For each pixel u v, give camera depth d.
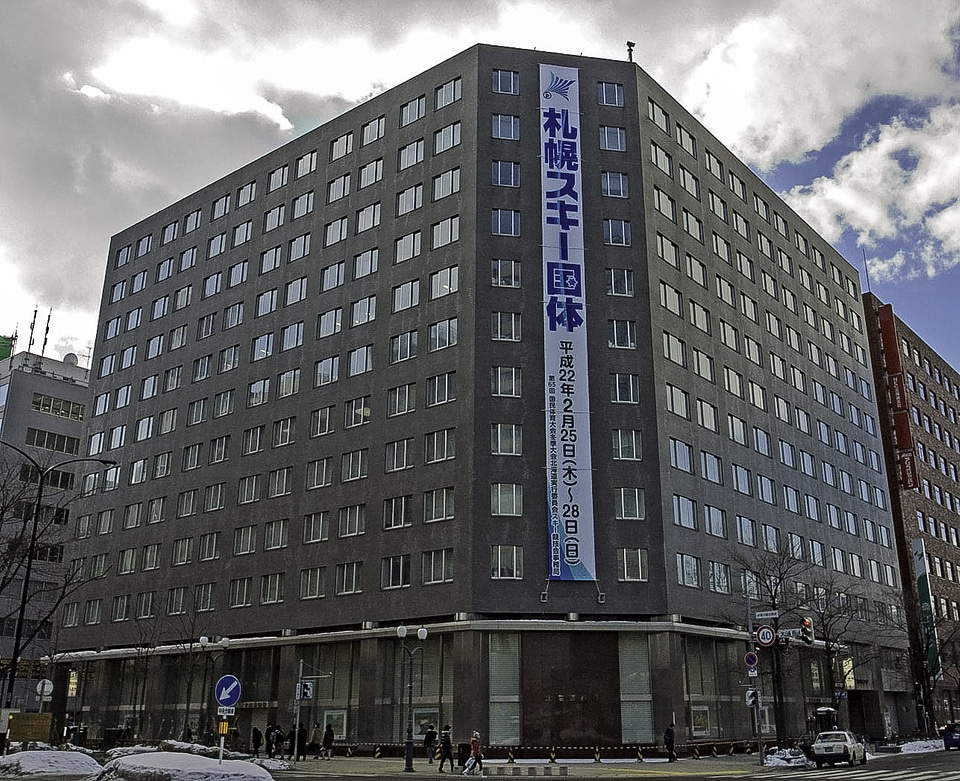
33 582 82.31
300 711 55.97
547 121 58.69
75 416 98.75
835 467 76.94
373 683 52.03
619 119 60.22
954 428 106.31
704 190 67.25
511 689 47.97
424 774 36.12
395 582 53.19
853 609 65.62
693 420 58.28
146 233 83.25
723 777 33.12
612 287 56.22
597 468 52.19
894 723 77.56
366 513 56.25
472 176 57.38
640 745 47.41
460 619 48.78
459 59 61.25
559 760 45.91
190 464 70.25
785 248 78.19
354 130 67.12
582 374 53.59
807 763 41.62
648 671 49.31
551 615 49.50
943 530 96.06
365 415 58.81
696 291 62.62
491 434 52.12
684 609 51.75
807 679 64.94
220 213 76.12
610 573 50.41
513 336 54.16
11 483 66.31
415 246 59.59
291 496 61.50
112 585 72.44
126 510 74.19
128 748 42.25
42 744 40.22
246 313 70.25
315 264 66.19
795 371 74.56
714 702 52.94
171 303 77.62
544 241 56.00
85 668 72.06
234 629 61.59
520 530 50.47
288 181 71.06
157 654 65.31
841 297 87.25
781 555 55.44
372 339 60.09
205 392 71.25
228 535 64.75
